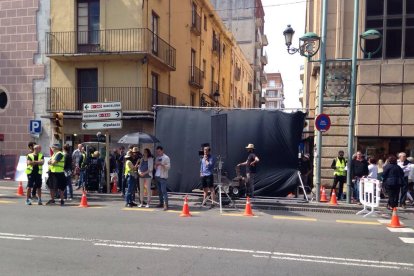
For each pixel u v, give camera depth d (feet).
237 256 20.63
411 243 24.26
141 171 37.78
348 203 39.86
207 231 26.61
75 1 66.59
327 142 50.11
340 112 49.85
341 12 50.26
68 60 67.05
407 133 47.50
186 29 86.28
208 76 103.81
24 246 22.07
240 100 144.36
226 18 159.02
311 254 21.27
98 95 66.33
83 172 46.85
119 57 65.10
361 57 49.42
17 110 69.56
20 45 69.26
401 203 40.32
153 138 41.60
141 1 64.34
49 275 17.25
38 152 39.32
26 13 68.80
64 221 29.53
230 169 43.24
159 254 20.77
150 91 66.69
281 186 42.22
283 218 32.78
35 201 41.19
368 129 48.42
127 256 20.33
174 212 34.68
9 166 63.82
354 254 21.48
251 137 43.06
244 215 33.78
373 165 43.80
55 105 67.21
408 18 48.80
